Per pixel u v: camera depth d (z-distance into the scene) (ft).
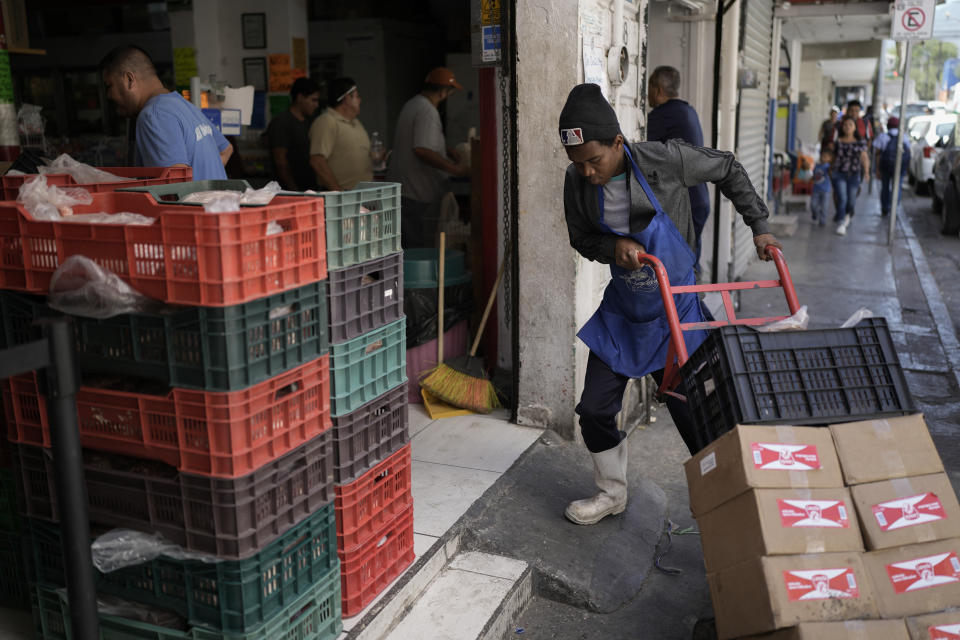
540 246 13.93
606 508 11.89
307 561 8.14
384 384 9.27
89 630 6.45
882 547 7.64
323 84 35.14
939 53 113.91
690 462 8.45
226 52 26.66
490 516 11.80
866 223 44.83
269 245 7.07
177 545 7.45
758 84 32.50
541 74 13.37
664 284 9.21
